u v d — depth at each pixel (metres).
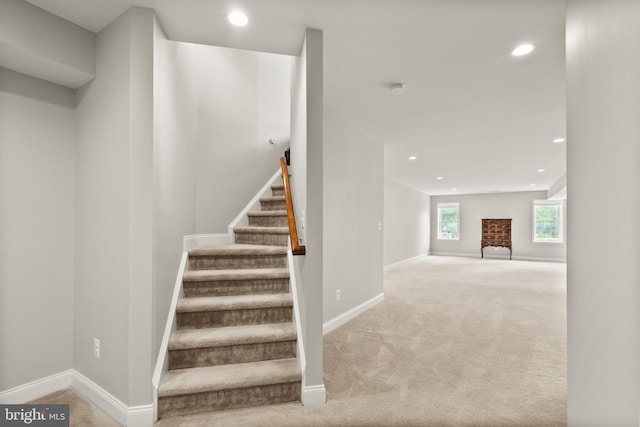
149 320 1.82
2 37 1.64
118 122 1.86
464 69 2.44
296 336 2.29
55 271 2.15
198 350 2.15
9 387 1.97
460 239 11.21
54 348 2.14
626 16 0.93
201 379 1.97
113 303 1.88
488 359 2.71
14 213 1.99
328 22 1.91
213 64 3.62
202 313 2.36
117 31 1.87
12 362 1.98
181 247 2.67
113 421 1.83
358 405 2.02
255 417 1.88
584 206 1.15
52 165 2.14
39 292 2.08
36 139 2.07
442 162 5.79
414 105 3.17
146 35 1.81
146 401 1.80
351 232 3.90
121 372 1.83
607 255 1.03
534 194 10.05
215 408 1.95
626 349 0.94
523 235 10.19
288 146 4.59
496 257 10.66
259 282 2.65
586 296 1.14
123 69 1.83
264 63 4.29
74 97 2.24
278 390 2.05
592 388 1.11
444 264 9.02
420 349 2.93
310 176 2.03
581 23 1.16
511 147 4.70
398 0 1.70
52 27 1.83
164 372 2.00
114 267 1.88
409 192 9.63
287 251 2.91
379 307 4.38
